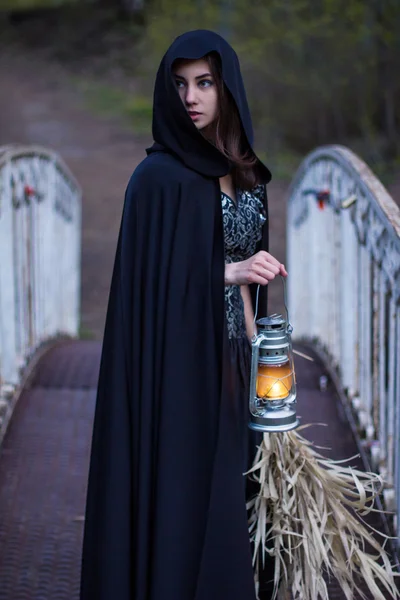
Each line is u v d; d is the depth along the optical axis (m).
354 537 2.73
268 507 2.74
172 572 2.49
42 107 18.12
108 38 22.11
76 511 3.75
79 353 5.63
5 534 3.58
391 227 3.21
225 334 2.51
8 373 4.77
